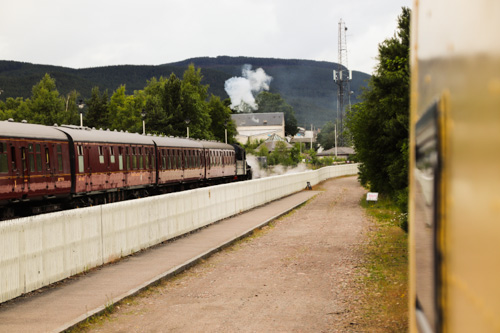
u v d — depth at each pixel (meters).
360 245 17.50
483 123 1.56
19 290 10.09
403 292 10.77
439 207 2.11
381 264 14.02
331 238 19.36
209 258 15.34
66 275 11.76
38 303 9.60
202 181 43.03
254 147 153.75
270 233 21.00
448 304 1.96
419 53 2.88
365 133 30.59
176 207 18.81
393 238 18.81
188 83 111.19
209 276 12.87
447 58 2.04
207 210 22.47
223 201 25.02
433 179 2.24
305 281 12.20
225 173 48.72
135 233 15.47
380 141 29.11
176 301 10.38
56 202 24.59
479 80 1.60
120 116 111.06
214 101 114.88
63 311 9.05
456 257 1.85
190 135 90.62
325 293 11.01
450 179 1.95
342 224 23.69
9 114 120.69
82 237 12.51
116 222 14.28
